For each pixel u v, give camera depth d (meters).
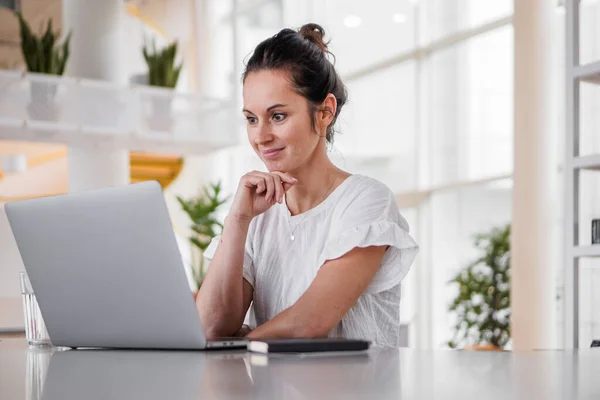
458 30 6.89
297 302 1.38
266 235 1.62
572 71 3.38
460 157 6.91
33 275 1.33
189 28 5.00
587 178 3.86
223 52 8.54
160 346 1.20
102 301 1.23
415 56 7.30
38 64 4.43
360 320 1.48
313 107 1.51
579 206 3.38
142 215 1.14
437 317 7.09
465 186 6.86
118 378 0.82
